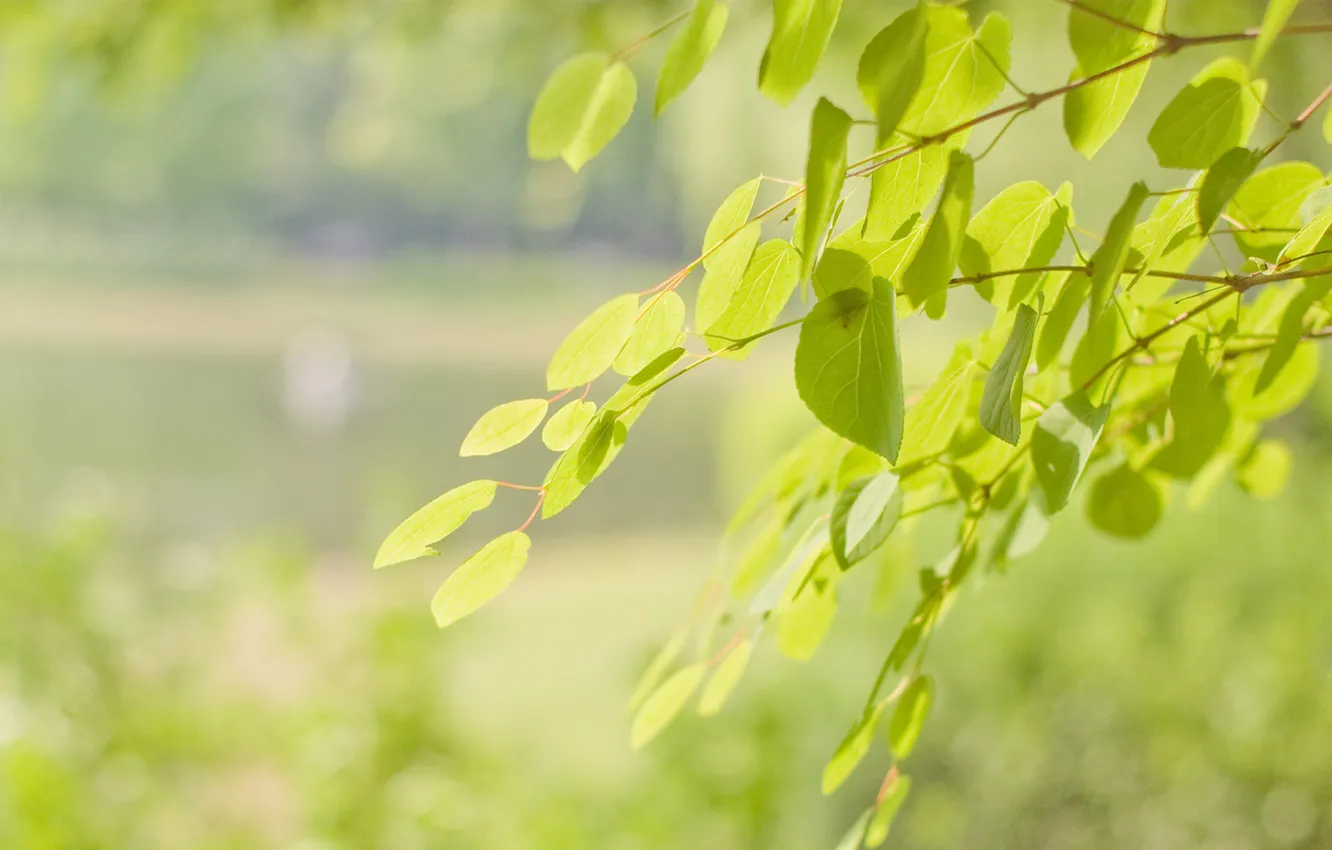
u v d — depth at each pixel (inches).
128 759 149.1
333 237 2532.0
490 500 44.6
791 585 48.6
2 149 2183.8
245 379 1218.0
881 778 167.3
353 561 547.5
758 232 43.8
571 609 463.5
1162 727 152.3
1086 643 159.0
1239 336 51.8
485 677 347.9
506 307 2046.0
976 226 45.4
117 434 901.2
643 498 710.5
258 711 161.5
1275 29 41.4
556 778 159.8
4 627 157.4
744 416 466.0
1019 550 50.3
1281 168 49.4
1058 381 52.4
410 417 1018.7
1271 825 144.8
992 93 43.5
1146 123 194.2
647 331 45.1
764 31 142.5
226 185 2449.6
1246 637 156.9
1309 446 207.2
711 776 140.4
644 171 2300.7
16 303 1771.7
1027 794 162.4
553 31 191.3
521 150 2317.9
